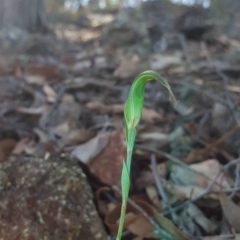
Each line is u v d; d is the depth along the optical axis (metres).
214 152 0.25
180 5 0.92
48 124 0.29
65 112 0.30
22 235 0.17
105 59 0.46
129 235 0.19
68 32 0.76
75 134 0.26
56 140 0.27
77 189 0.18
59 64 0.45
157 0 0.94
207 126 0.28
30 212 0.17
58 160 0.20
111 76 0.38
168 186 0.21
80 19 0.96
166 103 0.32
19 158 0.20
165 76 0.37
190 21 0.65
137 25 0.56
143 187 0.22
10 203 0.17
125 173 0.12
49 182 0.18
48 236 0.17
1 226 0.17
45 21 0.68
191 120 0.29
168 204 0.20
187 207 0.20
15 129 0.29
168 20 0.73
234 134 0.26
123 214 0.12
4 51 0.53
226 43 0.52
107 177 0.21
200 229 0.19
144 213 0.18
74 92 0.34
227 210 0.19
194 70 0.38
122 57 0.47
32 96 0.35
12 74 0.41
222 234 0.19
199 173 0.22
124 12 0.58
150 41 0.57
